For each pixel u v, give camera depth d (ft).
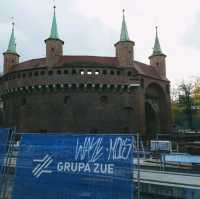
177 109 281.95
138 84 177.06
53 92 184.85
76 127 181.47
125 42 192.54
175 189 50.11
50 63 185.06
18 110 195.21
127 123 186.29
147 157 94.94
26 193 36.35
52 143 36.04
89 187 32.96
